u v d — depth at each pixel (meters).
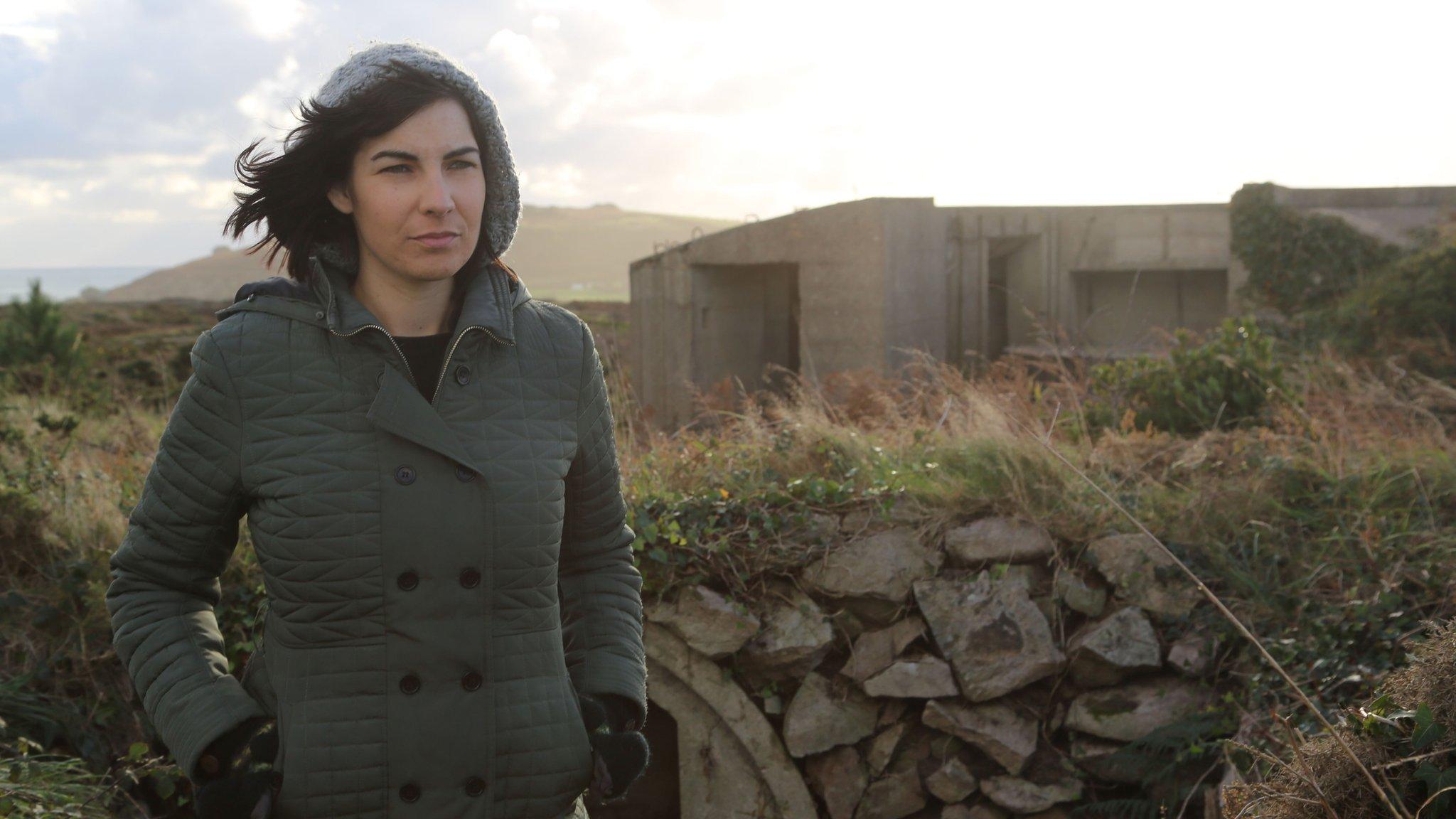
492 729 1.58
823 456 4.71
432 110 1.58
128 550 1.60
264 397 1.53
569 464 1.71
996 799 3.90
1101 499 4.31
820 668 4.18
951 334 13.27
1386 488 4.28
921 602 4.12
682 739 4.18
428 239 1.59
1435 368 8.98
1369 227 12.53
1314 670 3.44
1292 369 7.59
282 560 1.52
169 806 3.62
